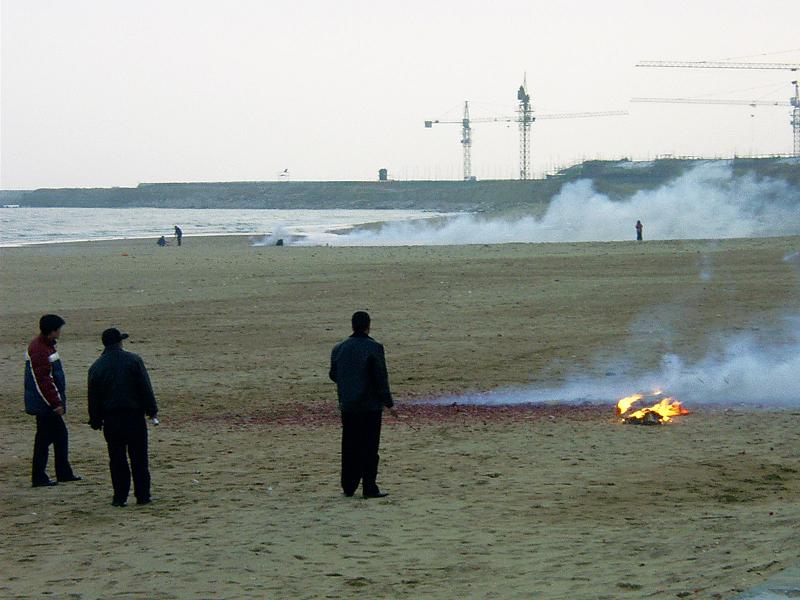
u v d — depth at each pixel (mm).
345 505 13633
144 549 11766
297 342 32781
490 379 25547
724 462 15531
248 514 13336
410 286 50312
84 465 17297
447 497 13898
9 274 63000
